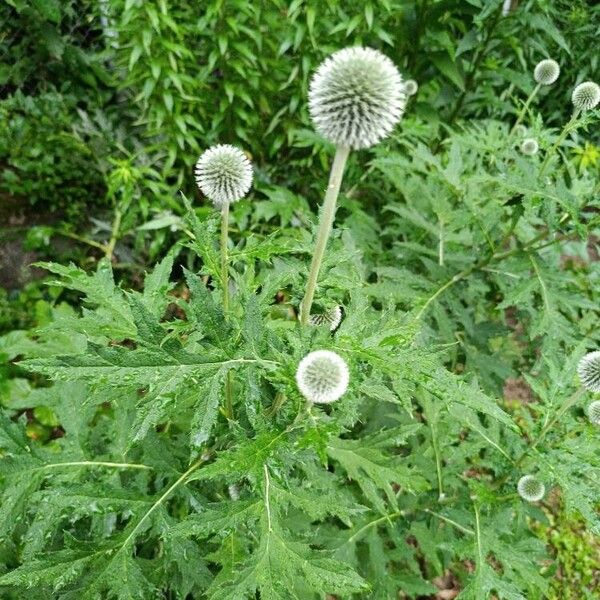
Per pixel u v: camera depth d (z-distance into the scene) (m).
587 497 0.44
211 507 0.36
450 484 0.59
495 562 0.82
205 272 0.39
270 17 0.98
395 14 1.02
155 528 0.40
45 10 1.06
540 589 0.52
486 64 1.03
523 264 0.63
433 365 0.34
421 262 0.83
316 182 1.10
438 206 0.74
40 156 1.05
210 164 0.40
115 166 1.09
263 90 1.06
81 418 0.46
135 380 0.32
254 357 0.34
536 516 0.55
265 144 1.14
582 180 0.69
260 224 1.06
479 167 0.77
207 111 1.07
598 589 0.81
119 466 0.44
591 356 0.49
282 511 0.53
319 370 0.32
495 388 0.72
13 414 0.78
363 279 0.66
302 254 0.54
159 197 0.98
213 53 0.96
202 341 0.34
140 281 1.08
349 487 0.65
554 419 0.49
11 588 0.45
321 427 0.31
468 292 0.74
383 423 0.70
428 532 0.58
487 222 0.66
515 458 0.53
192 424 0.32
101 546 0.39
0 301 0.93
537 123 0.67
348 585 0.35
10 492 0.41
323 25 0.98
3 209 1.07
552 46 1.26
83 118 1.07
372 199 1.10
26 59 1.13
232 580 0.35
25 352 0.54
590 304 0.59
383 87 0.33
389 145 0.97
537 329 0.58
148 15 0.91
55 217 1.11
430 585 0.58
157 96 1.00
